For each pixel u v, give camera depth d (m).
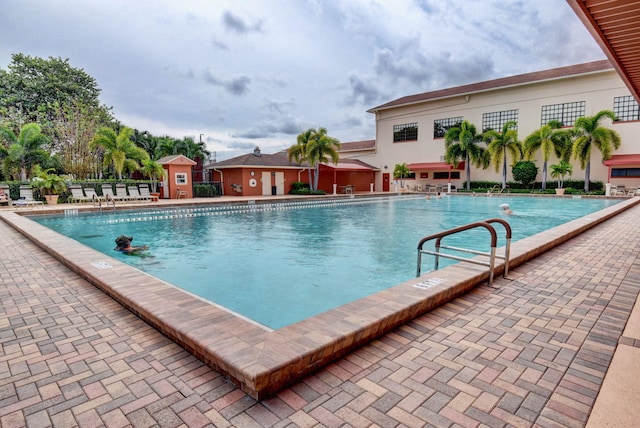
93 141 19.50
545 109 25.75
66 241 6.52
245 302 4.75
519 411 2.02
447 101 30.31
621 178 22.84
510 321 3.25
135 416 2.00
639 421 1.93
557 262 5.36
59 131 23.91
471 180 29.41
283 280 5.68
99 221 12.47
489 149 25.98
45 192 16.53
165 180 21.17
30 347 2.80
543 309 3.53
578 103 24.39
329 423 1.93
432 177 31.36
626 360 2.54
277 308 4.55
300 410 2.04
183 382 2.32
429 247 8.05
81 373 2.43
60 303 3.74
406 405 2.08
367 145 38.34
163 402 2.12
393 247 8.08
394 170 31.02
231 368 2.20
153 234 9.91
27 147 18.77
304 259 7.00
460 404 2.09
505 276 4.59
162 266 6.52
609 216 10.41
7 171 18.84
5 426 1.92
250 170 24.77
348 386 2.27
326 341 2.49
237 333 2.65
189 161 21.61
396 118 33.56
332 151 25.83
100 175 23.62
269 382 2.14
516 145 25.52
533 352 2.68
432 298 3.45
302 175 28.09
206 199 20.19
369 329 2.78
